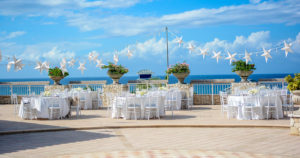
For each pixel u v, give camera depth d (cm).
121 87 1412
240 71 1309
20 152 548
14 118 980
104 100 1432
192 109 1211
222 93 1034
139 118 941
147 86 1401
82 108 1259
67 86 1492
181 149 560
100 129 783
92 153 536
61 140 652
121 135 702
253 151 537
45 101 945
